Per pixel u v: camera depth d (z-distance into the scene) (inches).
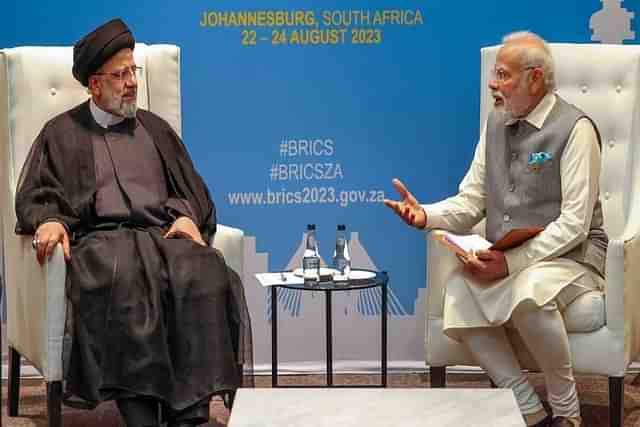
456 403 142.6
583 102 214.4
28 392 228.5
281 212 237.3
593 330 188.2
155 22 231.6
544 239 188.4
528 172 195.8
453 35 233.3
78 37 231.3
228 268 194.1
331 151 236.1
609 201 215.0
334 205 237.3
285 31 232.7
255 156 236.1
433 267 201.5
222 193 236.7
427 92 234.7
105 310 178.4
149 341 175.9
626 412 209.9
